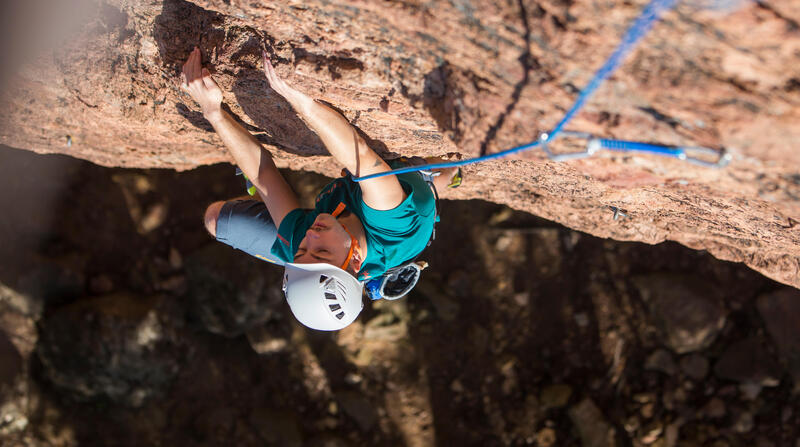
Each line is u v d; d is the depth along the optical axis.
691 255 7.46
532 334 7.78
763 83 1.58
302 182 7.54
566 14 1.70
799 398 6.84
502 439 7.56
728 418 6.98
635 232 3.32
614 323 7.54
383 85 2.34
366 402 7.84
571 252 7.85
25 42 2.71
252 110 2.87
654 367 7.31
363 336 7.95
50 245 7.57
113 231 7.75
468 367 7.84
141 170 7.86
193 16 2.60
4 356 7.55
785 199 1.98
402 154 3.03
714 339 7.18
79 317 7.27
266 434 7.70
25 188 7.45
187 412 7.78
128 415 7.74
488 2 1.81
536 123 2.04
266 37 2.45
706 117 1.71
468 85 2.11
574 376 7.56
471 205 8.09
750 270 7.24
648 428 7.14
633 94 1.76
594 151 1.89
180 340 7.71
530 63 1.88
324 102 2.56
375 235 2.61
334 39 2.28
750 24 1.48
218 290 7.55
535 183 3.05
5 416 7.53
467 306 7.96
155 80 2.89
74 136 3.69
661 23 1.57
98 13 2.76
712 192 2.22
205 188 7.88
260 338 7.78
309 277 2.46
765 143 1.71
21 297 7.42
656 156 1.95
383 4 1.99
